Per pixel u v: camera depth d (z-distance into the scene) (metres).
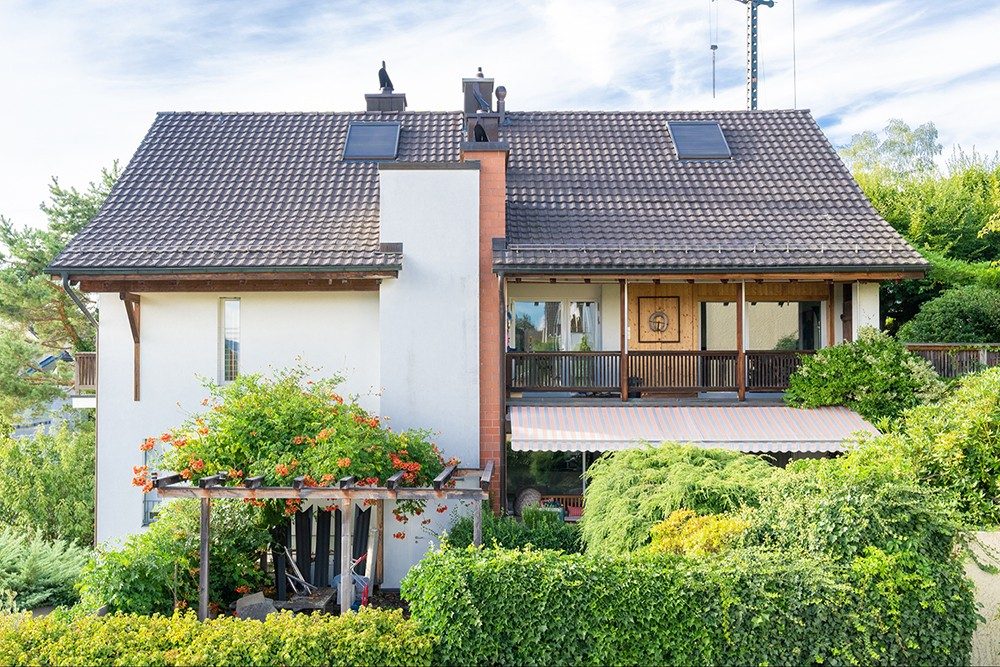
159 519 16.64
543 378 21.06
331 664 10.90
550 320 23.56
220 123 26.30
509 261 20.03
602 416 20.20
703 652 10.52
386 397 19.88
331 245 20.14
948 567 10.71
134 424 20.56
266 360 20.61
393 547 19.61
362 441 16.95
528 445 18.81
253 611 15.40
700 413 20.33
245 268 19.30
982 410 13.58
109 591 14.05
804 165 25.00
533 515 18.75
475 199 20.09
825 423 19.50
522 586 11.00
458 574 11.09
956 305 26.86
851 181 24.20
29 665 11.10
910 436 14.10
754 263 20.16
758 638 10.47
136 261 19.52
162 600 14.73
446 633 11.00
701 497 13.32
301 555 18.28
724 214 22.72
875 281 21.20
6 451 23.58
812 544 11.23
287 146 25.20
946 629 10.48
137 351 20.56
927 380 19.59
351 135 25.48
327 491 14.65
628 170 24.80
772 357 21.20
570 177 24.47
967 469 13.16
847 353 20.28
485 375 20.25
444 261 20.00
